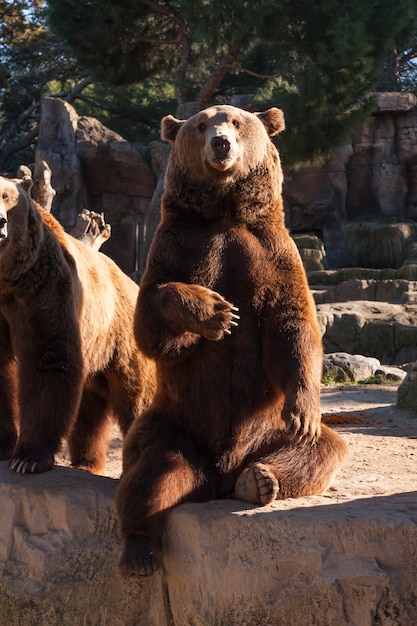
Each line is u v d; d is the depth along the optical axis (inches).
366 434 444.8
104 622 247.0
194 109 1139.3
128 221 1464.1
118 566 225.0
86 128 1457.9
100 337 313.1
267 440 243.3
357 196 1565.0
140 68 1229.7
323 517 214.2
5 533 259.6
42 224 278.2
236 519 220.1
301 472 233.9
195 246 244.1
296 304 237.0
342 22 991.0
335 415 524.4
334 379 801.6
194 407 241.3
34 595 249.1
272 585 215.2
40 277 271.9
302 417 225.8
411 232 1480.1
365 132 1546.5
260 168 249.4
